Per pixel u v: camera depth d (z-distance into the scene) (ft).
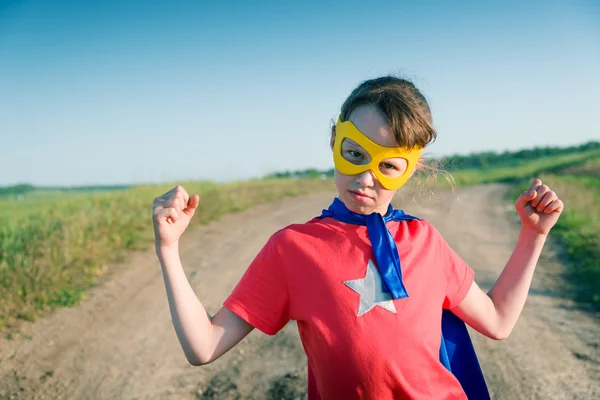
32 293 17.38
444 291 5.23
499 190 81.25
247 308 4.99
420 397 4.72
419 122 4.91
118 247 25.32
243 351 14.48
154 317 16.96
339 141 5.11
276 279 5.02
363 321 4.70
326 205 49.96
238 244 28.68
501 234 35.65
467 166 192.65
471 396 5.79
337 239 5.00
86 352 14.17
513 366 13.71
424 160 6.05
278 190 60.54
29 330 15.31
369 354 4.64
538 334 16.08
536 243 5.68
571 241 29.78
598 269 23.03
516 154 214.69
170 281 4.71
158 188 47.85
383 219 5.14
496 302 5.67
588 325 16.93
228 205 43.11
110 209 32.07
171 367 13.46
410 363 4.70
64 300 17.60
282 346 14.78
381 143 4.89
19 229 22.99
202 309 4.88
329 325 4.76
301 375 12.91
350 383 4.71
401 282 4.85
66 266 20.39
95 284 19.93
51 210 34.88
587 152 186.39
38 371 12.96
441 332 5.57
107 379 12.73
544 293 20.63
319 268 4.88
